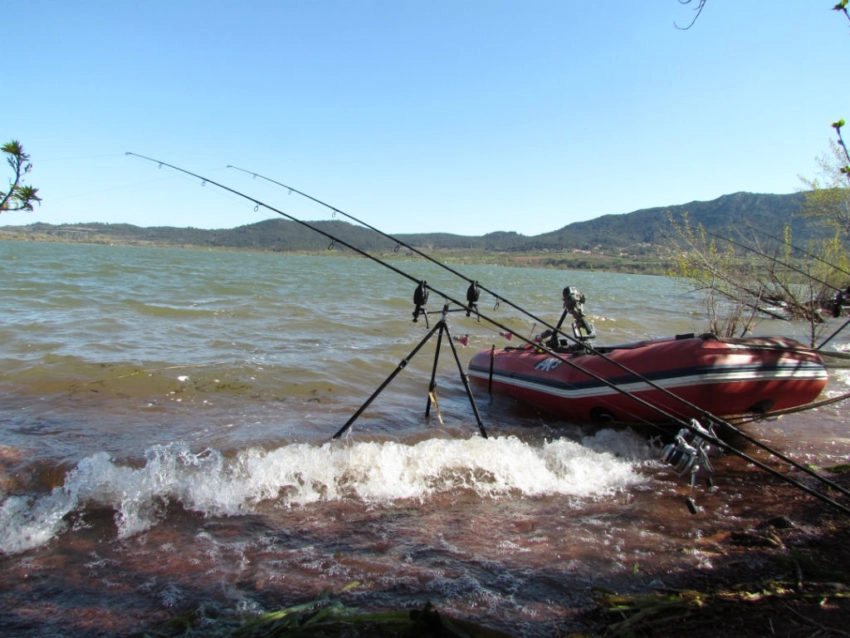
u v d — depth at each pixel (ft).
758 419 18.42
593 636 8.19
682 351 17.80
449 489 14.19
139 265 136.67
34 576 9.76
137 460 14.89
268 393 23.07
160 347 31.01
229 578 9.81
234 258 260.42
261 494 13.38
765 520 12.62
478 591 9.50
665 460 13.76
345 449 14.97
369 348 33.55
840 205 37.99
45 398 20.98
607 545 11.35
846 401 24.13
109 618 8.57
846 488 14.21
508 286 134.62
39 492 13.03
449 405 22.94
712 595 9.12
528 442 18.39
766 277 34.94
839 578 9.72
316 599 9.15
